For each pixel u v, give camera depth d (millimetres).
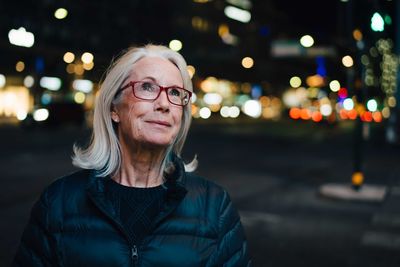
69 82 57812
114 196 2012
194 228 1998
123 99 2018
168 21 80500
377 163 20672
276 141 32562
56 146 23656
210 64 86688
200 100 80250
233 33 102312
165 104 1963
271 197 12422
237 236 2115
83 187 2037
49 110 37625
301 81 99375
